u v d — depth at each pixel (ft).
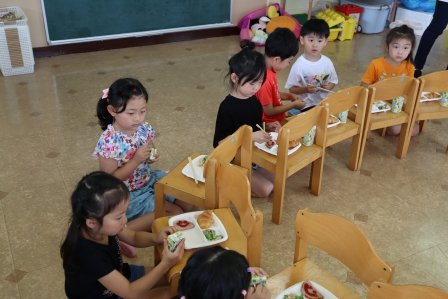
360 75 14.14
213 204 6.07
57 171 9.05
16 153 9.61
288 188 8.72
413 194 8.67
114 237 5.04
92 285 4.74
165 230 5.43
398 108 9.27
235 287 3.33
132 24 15.67
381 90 8.82
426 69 14.69
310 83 9.90
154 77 13.62
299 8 18.70
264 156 7.59
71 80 13.23
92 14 14.90
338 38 17.21
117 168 6.84
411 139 10.59
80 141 10.15
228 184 5.69
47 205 8.07
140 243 5.63
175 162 9.46
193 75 13.85
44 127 10.68
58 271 6.70
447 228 7.82
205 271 3.34
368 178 9.11
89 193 4.42
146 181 7.38
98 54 15.24
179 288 3.52
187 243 5.27
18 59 13.25
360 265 4.57
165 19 16.15
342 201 8.41
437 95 10.04
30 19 14.25
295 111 9.92
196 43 16.58
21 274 6.64
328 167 9.41
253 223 5.03
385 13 17.87
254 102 7.76
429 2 17.98
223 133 7.73
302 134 7.56
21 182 8.67
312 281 5.09
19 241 7.25
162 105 11.90
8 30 12.73
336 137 8.34
